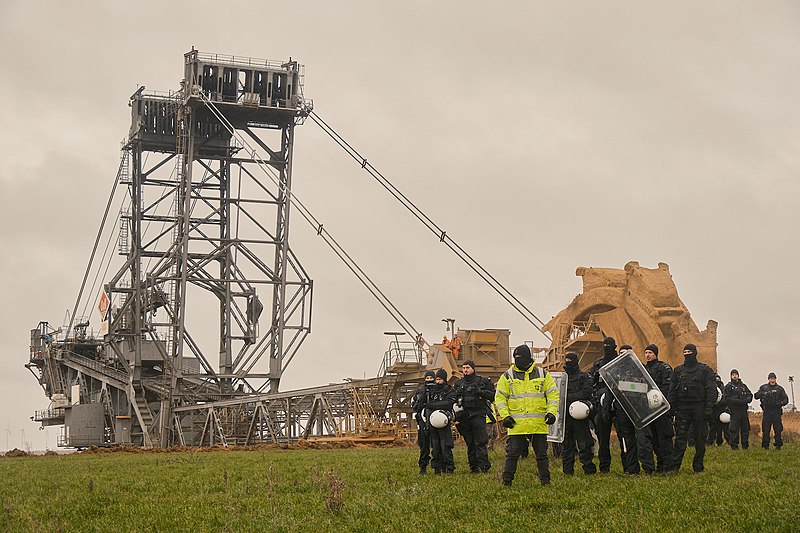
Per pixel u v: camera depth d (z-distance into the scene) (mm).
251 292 131000
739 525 18922
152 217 135500
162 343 131625
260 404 104500
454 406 31531
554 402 26328
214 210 132500
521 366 26547
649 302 61500
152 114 134500
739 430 44562
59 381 142375
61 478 36375
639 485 25438
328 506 23078
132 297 133750
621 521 19703
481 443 31266
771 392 42219
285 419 109438
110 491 29906
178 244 127938
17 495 29953
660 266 63031
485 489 25547
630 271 63219
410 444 71688
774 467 30203
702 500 22234
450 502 23375
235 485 30297
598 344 64812
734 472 28781
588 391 30000
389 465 37656
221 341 133250
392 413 82062
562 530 19203
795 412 96000
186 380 130125
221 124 131625
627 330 62438
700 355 60125
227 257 129125
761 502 21578
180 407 122875
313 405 94125
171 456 55969
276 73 126562
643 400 28641
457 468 33906
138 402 131875
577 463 34781
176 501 26484
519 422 26172
